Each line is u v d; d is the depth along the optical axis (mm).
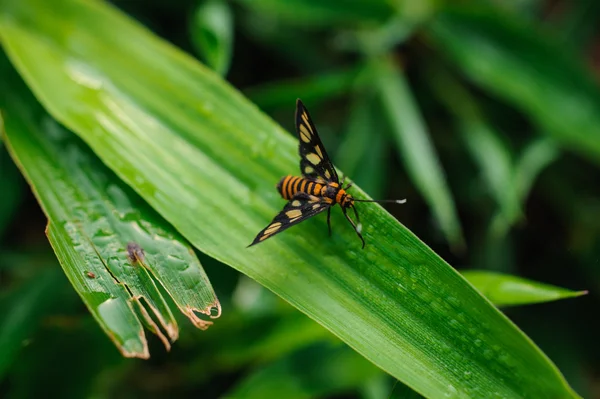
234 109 332
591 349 395
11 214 357
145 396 369
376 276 313
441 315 308
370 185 387
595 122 391
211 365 358
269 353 354
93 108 333
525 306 399
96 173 328
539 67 395
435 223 403
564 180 410
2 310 346
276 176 326
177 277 312
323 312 310
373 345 306
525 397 305
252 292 366
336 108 416
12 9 347
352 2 397
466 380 305
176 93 336
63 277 354
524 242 412
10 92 343
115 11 347
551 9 458
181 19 408
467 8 396
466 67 397
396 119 386
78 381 350
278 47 415
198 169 326
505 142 407
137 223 320
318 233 318
